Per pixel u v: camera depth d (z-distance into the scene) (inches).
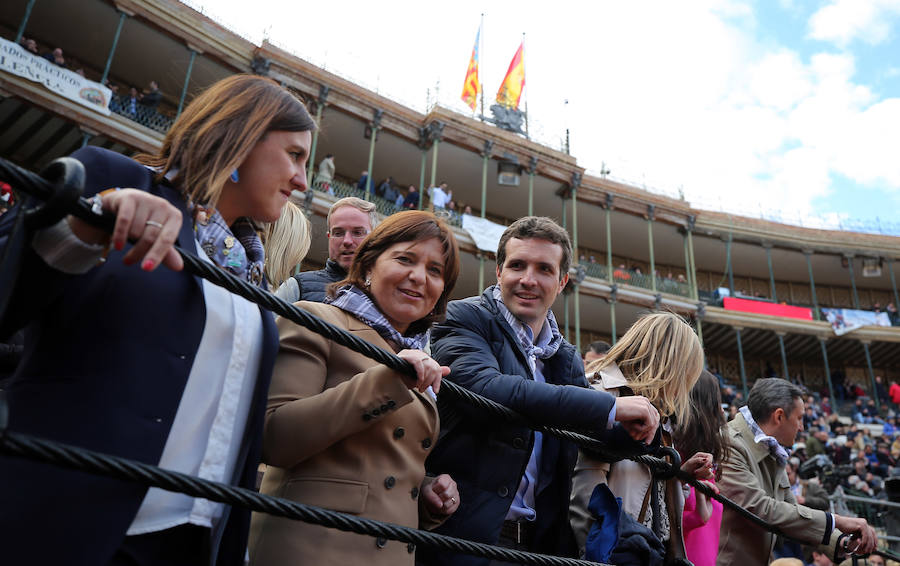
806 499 275.7
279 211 65.8
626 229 1233.4
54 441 40.7
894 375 1343.5
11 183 36.7
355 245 139.6
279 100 64.6
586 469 108.6
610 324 1214.9
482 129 984.9
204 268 48.3
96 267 49.5
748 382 1316.4
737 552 141.7
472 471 87.0
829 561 257.1
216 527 57.2
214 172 57.4
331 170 870.4
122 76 897.5
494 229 940.0
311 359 72.9
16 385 47.8
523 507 98.3
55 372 47.0
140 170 55.6
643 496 109.3
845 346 1282.0
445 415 90.0
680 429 123.3
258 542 68.6
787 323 1188.5
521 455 88.7
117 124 714.8
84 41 837.8
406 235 81.8
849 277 1385.3
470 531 84.2
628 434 89.0
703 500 121.0
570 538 98.1
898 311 1332.4
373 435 71.4
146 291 50.8
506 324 102.2
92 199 45.4
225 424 57.4
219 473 56.3
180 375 51.3
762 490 142.9
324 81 874.8
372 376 64.6
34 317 46.3
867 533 135.3
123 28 798.5
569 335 1218.0
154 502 51.6
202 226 62.1
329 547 66.0
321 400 65.2
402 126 949.2
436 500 78.7
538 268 107.1
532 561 70.8
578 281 1032.8
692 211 1197.1
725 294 1204.5
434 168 950.4
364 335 77.0
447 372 65.7
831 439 792.9
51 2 770.8
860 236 1269.7
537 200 1160.8
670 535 107.4
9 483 43.4
